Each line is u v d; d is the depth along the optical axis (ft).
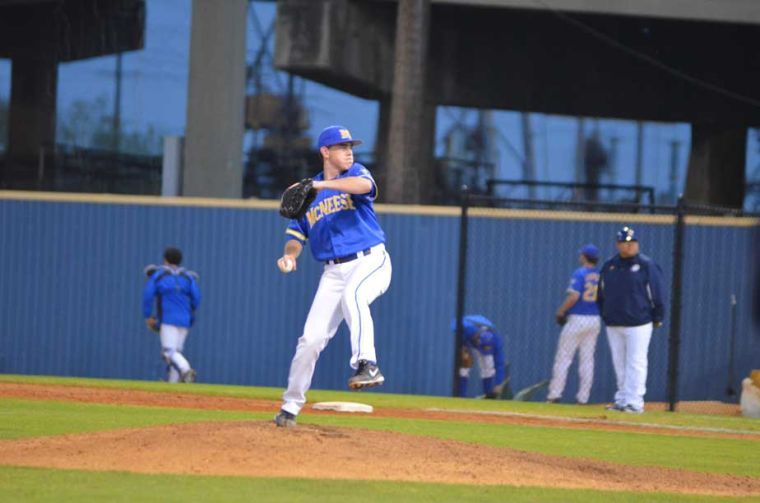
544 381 196.65
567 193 349.41
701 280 208.74
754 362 207.41
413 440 86.79
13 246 236.84
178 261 193.77
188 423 89.10
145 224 231.71
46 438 85.71
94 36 359.25
